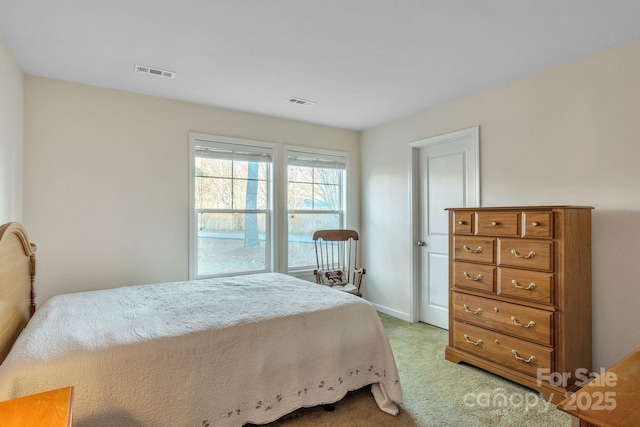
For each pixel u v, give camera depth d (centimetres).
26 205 273
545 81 270
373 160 439
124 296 240
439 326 366
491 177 307
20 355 141
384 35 218
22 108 270
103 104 304
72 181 291
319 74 278
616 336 230
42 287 279
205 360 169
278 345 191
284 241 404
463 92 318
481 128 315
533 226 226
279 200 400
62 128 288
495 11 192
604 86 238
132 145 316
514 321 236
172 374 160
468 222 267
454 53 242
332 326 211
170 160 335
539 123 273
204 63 257
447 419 201
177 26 207
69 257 290
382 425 196
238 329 182
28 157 274
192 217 344
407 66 263
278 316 199
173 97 330
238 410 176
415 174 387
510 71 272
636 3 183
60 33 214
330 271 399
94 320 185
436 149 367
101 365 146
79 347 149
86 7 187
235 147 372
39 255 279
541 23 203
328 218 444
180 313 200
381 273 427
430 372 260
